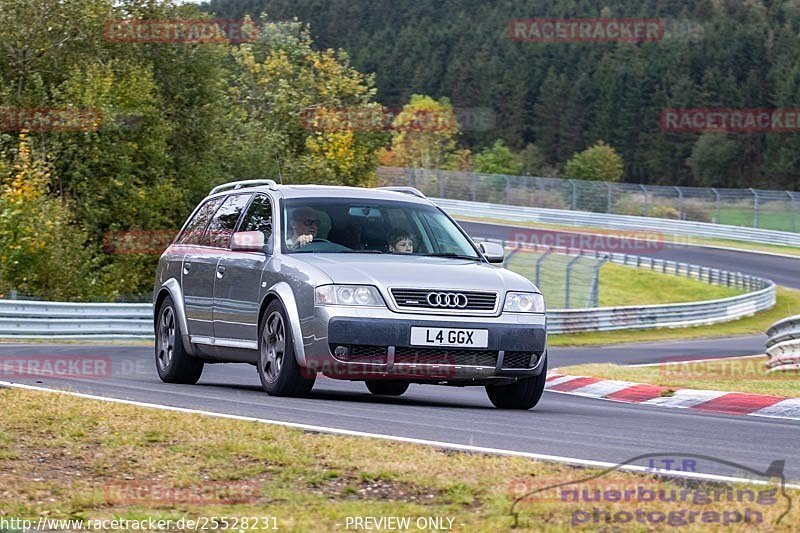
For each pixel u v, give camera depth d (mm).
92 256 73625
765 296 85000
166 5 84438
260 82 117750
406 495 10305
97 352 33250
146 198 75875
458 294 17031
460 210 129750
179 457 11852
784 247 116125
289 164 98312
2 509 9609
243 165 90125
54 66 78375
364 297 16688
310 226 18656
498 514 9383
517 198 129375
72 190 73938
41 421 13906
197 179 84000
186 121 85062
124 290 70625
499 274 17875
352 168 112875
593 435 14633
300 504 9922
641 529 8883
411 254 18562
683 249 112938
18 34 77062
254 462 11656
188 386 20203
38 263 57594
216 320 19594
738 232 118375
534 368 17516
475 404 19594
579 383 27828
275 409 15633
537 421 16094
